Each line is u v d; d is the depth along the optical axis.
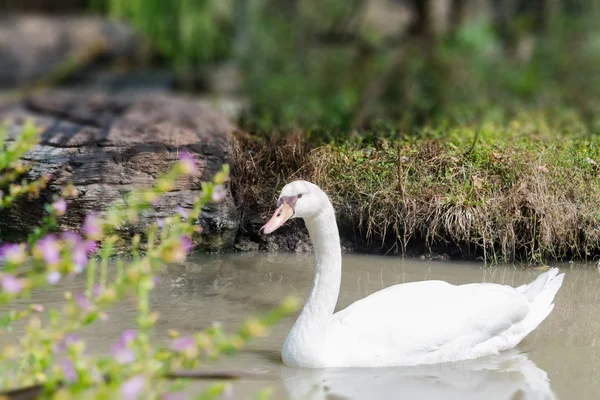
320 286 8.16
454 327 8.37
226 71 23.52
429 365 8.26
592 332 9.47
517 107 21.38
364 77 24.03
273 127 15.77
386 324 8.26
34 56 20.58
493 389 7.60
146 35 22.44
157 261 4.72
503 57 25.77
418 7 26.61
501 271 12.15
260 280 11.50
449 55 24.50
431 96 21.92
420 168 13.62
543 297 9.33
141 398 4.55
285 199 8.11
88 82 20.58
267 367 7.98
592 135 16.00
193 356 4.38
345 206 13.46
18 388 4.86
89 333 8.67
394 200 13.17
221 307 10.00
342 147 14.35
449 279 11.65
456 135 15.36
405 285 8.81
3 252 4.53
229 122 16.44
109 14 22.41
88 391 4.78
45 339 5.04
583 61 25.12
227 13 25.31
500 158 13.49
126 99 19.19
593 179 13.40
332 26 28.19
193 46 22.84
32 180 12.48
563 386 7.75
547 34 27.42
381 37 27.28
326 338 8.10
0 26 20.94
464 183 13.13
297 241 13.69
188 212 13.06
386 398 7.28
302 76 25.19
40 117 16.56
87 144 13.21
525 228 12.75
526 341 9.16
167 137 13.96
